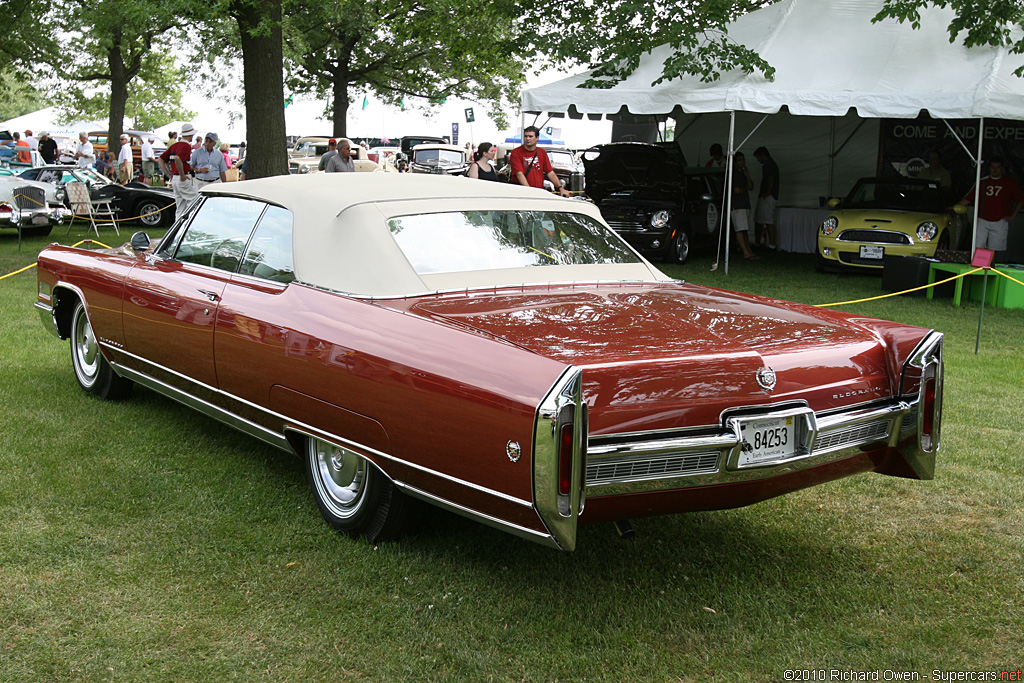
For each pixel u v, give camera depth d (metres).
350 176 4.39
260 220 4.22
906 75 12.08
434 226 3.95
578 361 2.86
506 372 2.85
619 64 13.69
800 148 17.86
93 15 13.61
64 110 42.03
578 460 2.72
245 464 4.51
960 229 13.15
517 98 32.62
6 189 14.62
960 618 3.18
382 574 3.37
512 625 3.04
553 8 14.47
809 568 3.56
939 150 16.28
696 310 3.62
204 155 16.31
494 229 4.11
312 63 29.94
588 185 15.32
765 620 3.13
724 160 16.84
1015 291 10.51
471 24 16.52
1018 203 12.52
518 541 3.71
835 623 3.13
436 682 2.72
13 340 7.15
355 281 3.65
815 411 3.21
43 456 4.52
